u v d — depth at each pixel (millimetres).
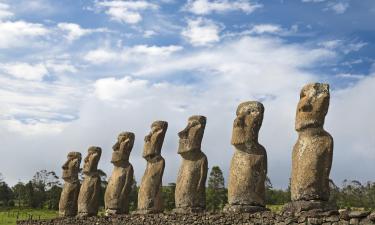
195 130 21719
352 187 33438
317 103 16031
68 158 33062
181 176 21547
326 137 15797
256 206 17844
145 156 24375
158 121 24734
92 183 29703
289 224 15227
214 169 33875
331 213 14250
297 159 15852
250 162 18203
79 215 29375
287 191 37000
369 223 13320
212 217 18422
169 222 20719
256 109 18719
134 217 22984
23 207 66250
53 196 65562
